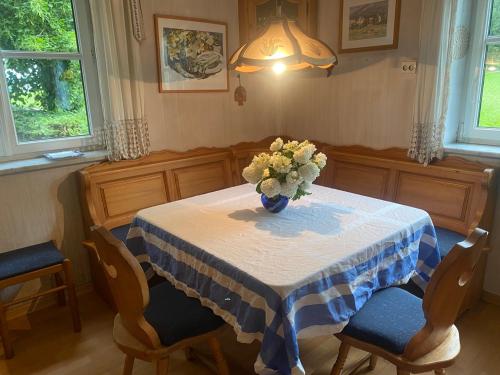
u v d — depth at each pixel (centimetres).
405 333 138
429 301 121
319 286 131
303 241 154
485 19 240
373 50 271
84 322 231
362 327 142
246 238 158
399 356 133
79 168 247
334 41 295
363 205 196
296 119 337
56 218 243
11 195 224
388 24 260
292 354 120
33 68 238
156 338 141
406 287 207
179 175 287
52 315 238
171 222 179
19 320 233
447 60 229
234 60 175
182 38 280
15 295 235
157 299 163
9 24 227
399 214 182
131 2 246
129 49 252
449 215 236
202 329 150
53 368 194
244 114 331
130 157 263
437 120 238
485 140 252
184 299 162
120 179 257
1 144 233
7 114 233
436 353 134
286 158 173
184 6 278
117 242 129
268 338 122
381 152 276
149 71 270
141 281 130
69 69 252
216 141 318
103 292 248
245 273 130
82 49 251
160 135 285
